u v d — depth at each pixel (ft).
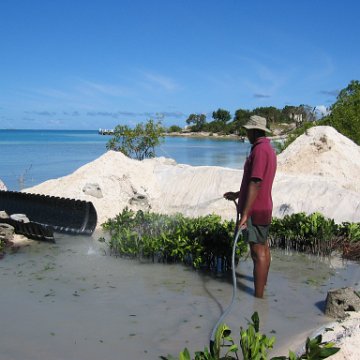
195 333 15.12
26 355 13.44
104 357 13.39
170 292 19.01
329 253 25.43
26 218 29.50
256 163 17.95
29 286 19.47
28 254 24.54
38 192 36.06
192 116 368.68
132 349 13.92
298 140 49.39
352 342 13.07
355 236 26.08
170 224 27.66
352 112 61.82
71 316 16.35
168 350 13.91
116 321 15.97
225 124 349.82
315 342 11.78
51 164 87.40
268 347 12.32
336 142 46.75
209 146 168.86
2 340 14.40
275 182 36.58
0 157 105.29
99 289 19.22
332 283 20.61
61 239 27.94
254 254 18.54
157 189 37.70
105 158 37.70
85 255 24.39
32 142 196.13
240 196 18.81
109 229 29.66
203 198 36.01
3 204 33.91
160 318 16.30
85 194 34.24
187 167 40.78
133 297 18.34
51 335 14.80
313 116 79.05
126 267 22.41
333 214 31.55
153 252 23.43
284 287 19.95
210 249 22.34
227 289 19.49
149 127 60.95
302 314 16.81
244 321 16.12
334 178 40.01
